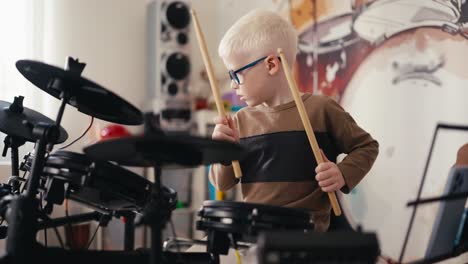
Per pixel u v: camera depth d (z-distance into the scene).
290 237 0.66
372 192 2.05
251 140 1.24
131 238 1.44
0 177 2.03
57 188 1.07
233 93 2.68
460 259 1.69
